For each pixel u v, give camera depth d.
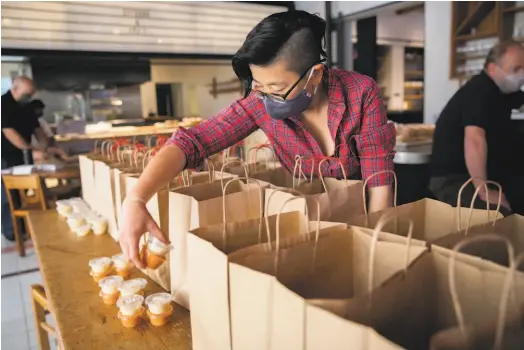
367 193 1.32
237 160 1.57
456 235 0.87
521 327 0.64
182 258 1.14
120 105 5.01
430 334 0.82
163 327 1.06
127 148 2.38
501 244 0.93
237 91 5.73
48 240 1.77
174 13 4.79
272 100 1.17
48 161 4.30
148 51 4.73
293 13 1.07
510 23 4.20
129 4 4.54
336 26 5.06
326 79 1.28
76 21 4.31
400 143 3.20
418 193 3.26
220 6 5.03
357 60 6.07
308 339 0.67
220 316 0.85
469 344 0.60
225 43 5.18
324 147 1.40
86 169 2.18
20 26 4.07
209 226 0.95
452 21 4.46
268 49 1.02
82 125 4.72
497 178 2.51
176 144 1.24
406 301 0.74
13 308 2.84
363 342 0.60
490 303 0.73
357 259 0.95
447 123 2.48
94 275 1.33
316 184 1.37
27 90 4.11
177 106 5.39
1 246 4.11
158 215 1.30
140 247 1.28
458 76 4.48
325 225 1.00
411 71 8.04
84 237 1.80
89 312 1.14
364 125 1.29
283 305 0.71
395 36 7.61
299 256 0.87
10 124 4.11
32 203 3.79
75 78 4.59
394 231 1.07
